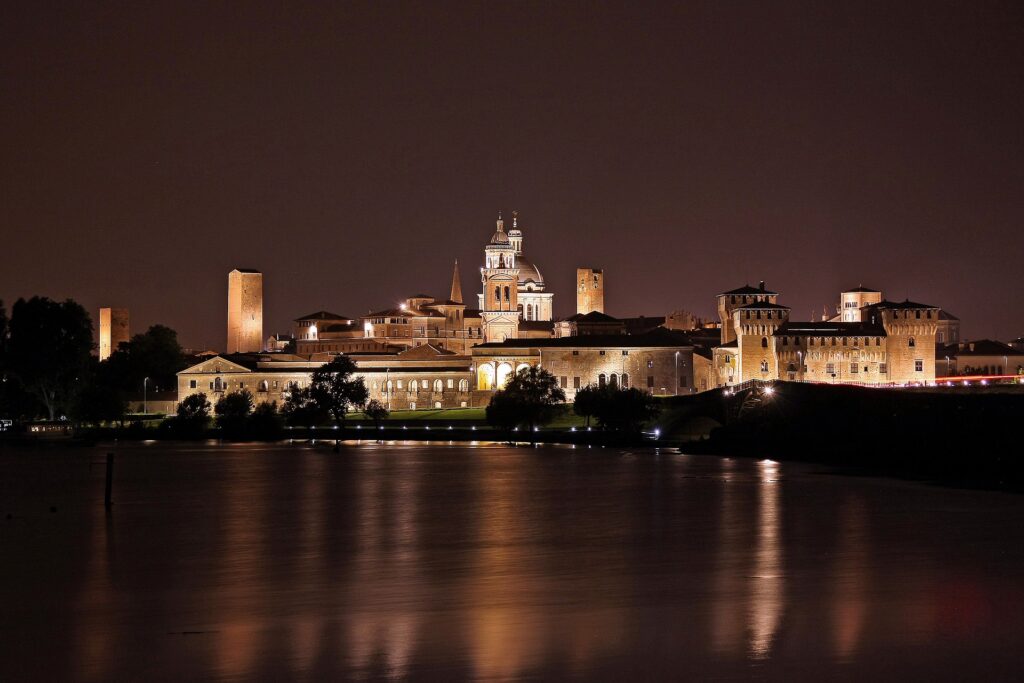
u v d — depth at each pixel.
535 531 127.06
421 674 73.50
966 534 119.50
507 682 72.00
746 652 77.38
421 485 173.62
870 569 102.50
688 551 112.75
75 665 75.69
